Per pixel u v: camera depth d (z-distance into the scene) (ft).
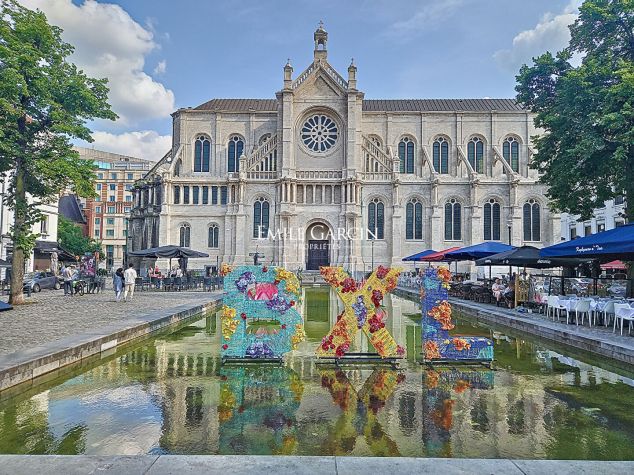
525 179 210.59
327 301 110.93
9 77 73.05
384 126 227.61
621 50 83.46
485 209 209.26
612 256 65.36
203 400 33.14
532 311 78.43
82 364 43.62
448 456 23.75
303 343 55.67
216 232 210.59
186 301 94.02
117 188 398.83
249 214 208.44
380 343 44.93
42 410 30.68
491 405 32.37
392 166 208.33
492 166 223.10
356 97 209.56
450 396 34.47
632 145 74.59
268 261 204.33
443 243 207.10
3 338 47.29
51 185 90.58
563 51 88.33
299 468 19.58
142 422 28.53
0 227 136.67
